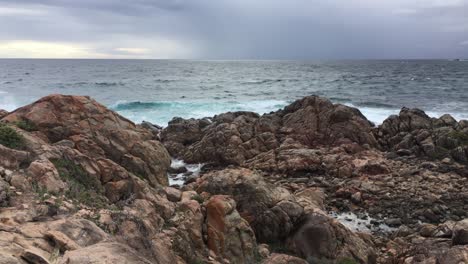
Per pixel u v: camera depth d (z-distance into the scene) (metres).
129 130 16.59
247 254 12.88
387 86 73.88
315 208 15.66
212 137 28.34
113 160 15.23
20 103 48.44
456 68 154.38
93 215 9.95
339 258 13.83
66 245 7.54
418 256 13.27
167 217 12.55
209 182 16.19
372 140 29.64
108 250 6.41
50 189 10.65
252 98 57.53
